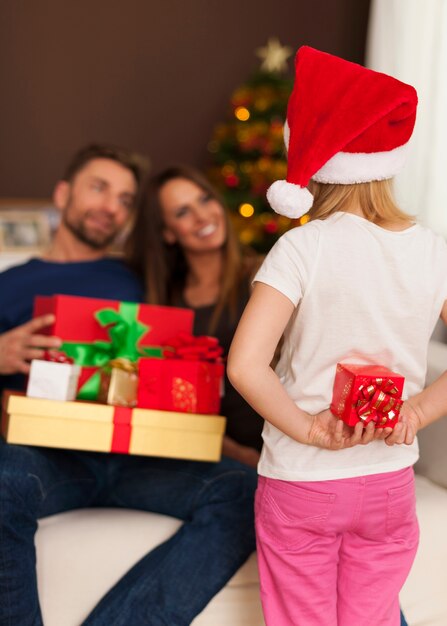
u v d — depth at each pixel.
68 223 2.35
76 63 4.36
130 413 1.59
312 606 1.26
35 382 1.59
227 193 4.05
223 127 4.24
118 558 1.54
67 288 2.12
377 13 3.30
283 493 1.25
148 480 1.67
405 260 1.23
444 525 1.60
